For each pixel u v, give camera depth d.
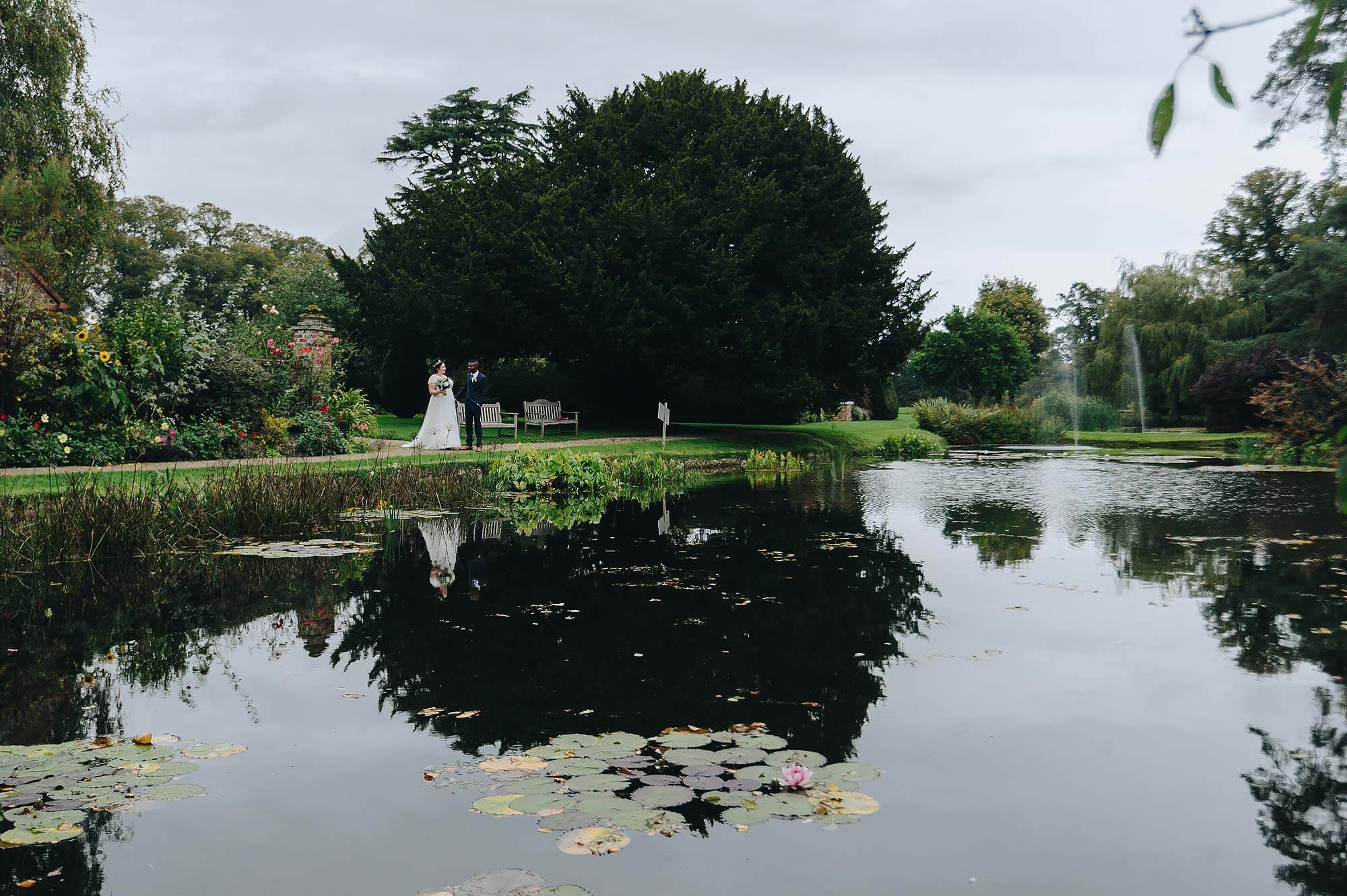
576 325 23.09
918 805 3.30
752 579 7.59
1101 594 7.02
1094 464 22.33
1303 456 23.02
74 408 12.86
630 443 21.92
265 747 3.90
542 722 4.20
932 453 27.42
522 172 25.83
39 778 3.55
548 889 2.68
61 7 22.66
